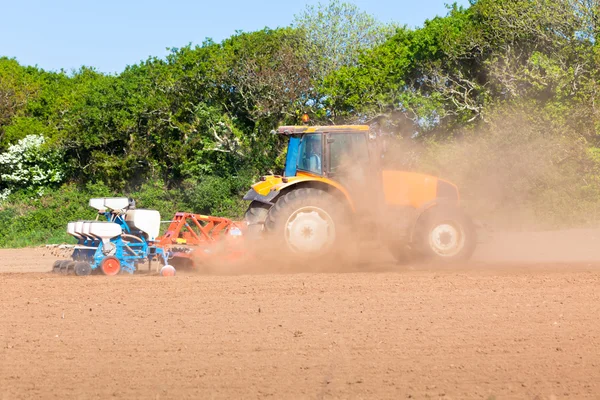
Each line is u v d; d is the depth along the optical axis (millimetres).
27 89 180125
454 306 33906
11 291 39875
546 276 42938
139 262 50031
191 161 147125
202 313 33094
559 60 115000
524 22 117375
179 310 33875
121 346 27609
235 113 148500
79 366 25078
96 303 36000
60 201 144375
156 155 153250
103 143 150750
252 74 138750
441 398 21359
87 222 48750
